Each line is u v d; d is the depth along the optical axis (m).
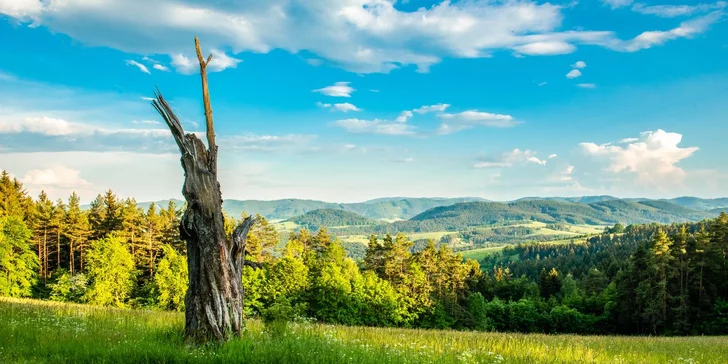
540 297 88.50
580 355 12.62
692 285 60.88
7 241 54.12
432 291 73.25
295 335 10.47
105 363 7.49
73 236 65.81
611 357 13.16
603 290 83.81
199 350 8.84
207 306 10.33
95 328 11.26
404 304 63.62
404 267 70.75
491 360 10.65
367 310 58.09
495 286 96.44
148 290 57.38
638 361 12.66
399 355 9.54
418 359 9.46
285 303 12.53
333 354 8.65
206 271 10.52
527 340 17.17
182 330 10.76
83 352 8.07
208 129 11.48
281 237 71.94
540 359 11.39
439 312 67.25
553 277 98.12
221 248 10.77
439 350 11.11
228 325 10.45
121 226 67.56
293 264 56.31
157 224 68.06
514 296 94.31
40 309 16.11
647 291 60.06
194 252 10.76
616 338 25.02
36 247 67.81
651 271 61.00
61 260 69.06
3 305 17.36
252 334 10.76
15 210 67.00
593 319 68.44
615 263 102.69
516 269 154.12
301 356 8.25
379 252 71.25
